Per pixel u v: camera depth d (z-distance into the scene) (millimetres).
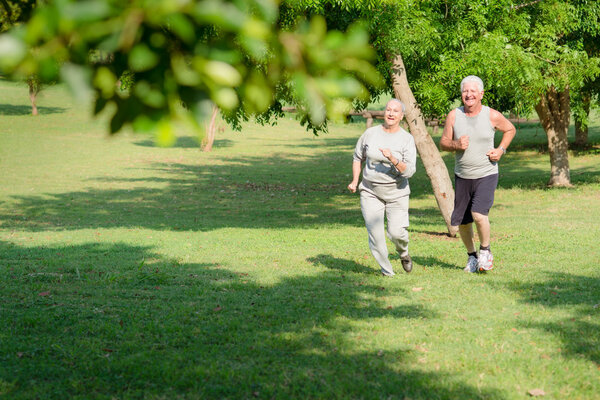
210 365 4031
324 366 3992
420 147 10883
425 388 3605
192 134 905
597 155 27422
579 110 18516
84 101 854
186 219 15203
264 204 18594
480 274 6988
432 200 18641
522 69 10844
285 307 5531
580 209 14336
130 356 4195
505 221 12602
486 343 4430
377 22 9406
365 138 6555
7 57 813
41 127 44500
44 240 10797
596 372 3840
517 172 24609
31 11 911
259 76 979
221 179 25109
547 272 7031
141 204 18438
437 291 6117
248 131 48500
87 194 20578
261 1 942
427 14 10516
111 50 854
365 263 7926
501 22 11375
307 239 10617
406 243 6793
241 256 8609
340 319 5098
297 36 975
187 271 7398
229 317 5195
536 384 3658
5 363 4066
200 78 898
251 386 3670
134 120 887
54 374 3891
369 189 6641
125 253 9008
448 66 10555
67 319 5121
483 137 6633
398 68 10828
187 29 866
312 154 35781
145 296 6016
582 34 15242
